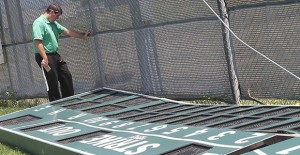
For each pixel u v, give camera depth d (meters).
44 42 8.88
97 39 9.77
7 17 11.88
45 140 6.08
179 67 8.44
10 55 12.09
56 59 9.03
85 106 8.30
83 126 6.82
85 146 5.56
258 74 7.41
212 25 7.80
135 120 6.82
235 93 7.68
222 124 5.84
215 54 7.88
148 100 8.26
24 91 11.82
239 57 7.57
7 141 7.13
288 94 7.13
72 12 10.20
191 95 8.36
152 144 5.27
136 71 9.19
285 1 6.90
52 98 9.09
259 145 4.54
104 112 7.70
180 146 5.00
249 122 5.67
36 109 8.46
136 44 9.05
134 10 8.94
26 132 6.77
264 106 6.61
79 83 10.44
